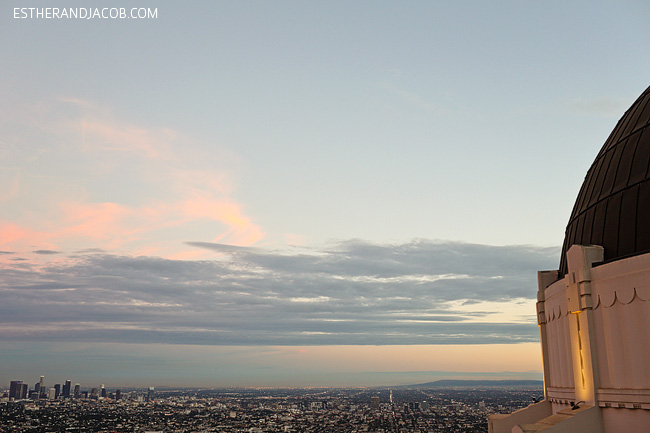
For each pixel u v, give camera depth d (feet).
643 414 65.82
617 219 77.36
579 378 75.31
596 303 73.26
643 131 80.94
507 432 92.89
